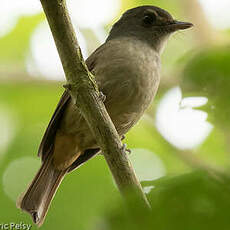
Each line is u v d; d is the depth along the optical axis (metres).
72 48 7.64
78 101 7.93
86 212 13.18
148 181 5.32
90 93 7.88
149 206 4.71
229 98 6.99
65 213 13.14
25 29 16.12
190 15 15.51
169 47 15.82
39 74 15.43
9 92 15.29
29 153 14.65
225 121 7.17
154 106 13.55
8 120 15.15
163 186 4.86
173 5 17.08
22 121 15.15
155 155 14.73
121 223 4.61
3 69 15.39
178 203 4.54
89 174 13.66
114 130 7.99
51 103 15.32
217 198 4.52
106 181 13.65
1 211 13.29
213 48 7.15
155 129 13.56
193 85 7.30
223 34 15.77
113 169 8.01
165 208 4.53
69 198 13.34
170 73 13.48
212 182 4.65
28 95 15.34
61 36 7.55
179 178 4.83
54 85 15.30
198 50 7.64
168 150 13.55
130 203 4.79
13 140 14.86
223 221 4.41
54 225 12.96
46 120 15.19
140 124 14.57
